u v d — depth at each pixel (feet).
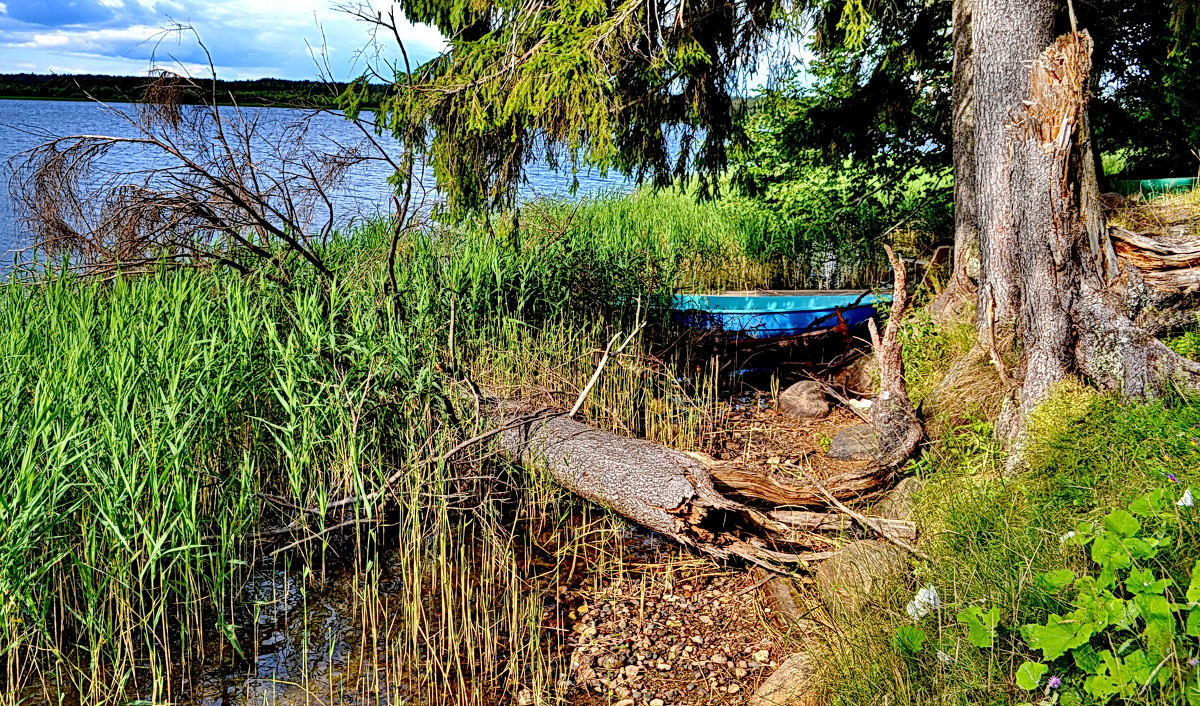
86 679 13.55
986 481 15.21
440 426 19.85
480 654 14.48
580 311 29.19
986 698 9.29
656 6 23.90
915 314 26.03
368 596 16.22
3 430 14.40
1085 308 16.20
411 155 24.20
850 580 13.89
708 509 16.34
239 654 14.40
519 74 23.56
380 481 18.28
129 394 15.48
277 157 22.29
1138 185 31.04
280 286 22.29
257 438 18.54
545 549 18.31
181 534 14.48
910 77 34.35
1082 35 16.38
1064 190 16.35
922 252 37.32
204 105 20.98
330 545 18.06
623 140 27.48
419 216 25.88
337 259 26.45
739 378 29.78
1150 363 15.43
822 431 24.43
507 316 26.40
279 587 16.61
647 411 23.70
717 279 42.86
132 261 21.52
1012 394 17.61
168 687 13.07
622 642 14.80
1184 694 7.54
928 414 20.13
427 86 24.54
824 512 17.22
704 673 13.78
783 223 43.16
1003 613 10.18
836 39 30.14
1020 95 18.43
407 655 14.42
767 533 16.84
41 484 13.39
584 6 23.17
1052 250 16.43
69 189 20.52
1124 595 9.26
